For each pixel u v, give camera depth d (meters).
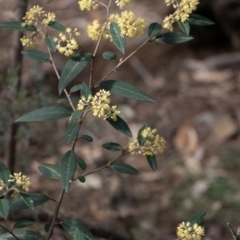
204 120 2.67
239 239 1.12
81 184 2.22
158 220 2.16
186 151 2.52
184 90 2.87
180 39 1.11
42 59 1.14
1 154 2.02
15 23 1.12
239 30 3.05
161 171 2.39
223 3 2.97
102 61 2.88
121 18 1.06
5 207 1.00
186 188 2.29
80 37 2.87
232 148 2.50
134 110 2.73
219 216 2.16
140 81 2.91
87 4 1.09
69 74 1.08
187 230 1.06
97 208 2.15
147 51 3.03
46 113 1.07
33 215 1.65
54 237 1.85
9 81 1.67
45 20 1.11
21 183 1.02
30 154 1.94
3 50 1.96
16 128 1.70
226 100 2.80
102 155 2.42
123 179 2.33
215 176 2.34
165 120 2.69
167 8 3.04
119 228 2.09
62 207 1.86
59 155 2.16
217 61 3.03
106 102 1.02
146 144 1.09
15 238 1.11
